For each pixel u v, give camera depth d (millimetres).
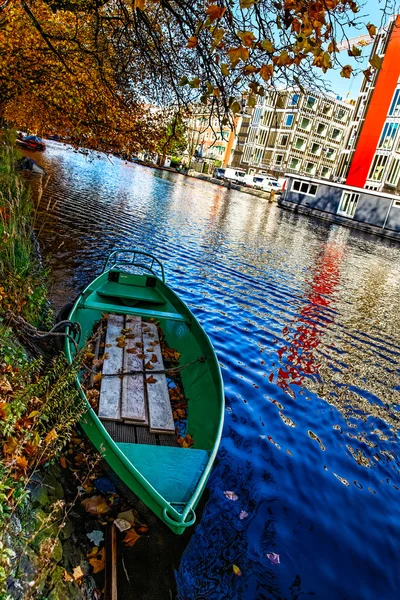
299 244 22891
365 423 6523
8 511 2502
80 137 9109
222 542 3721
